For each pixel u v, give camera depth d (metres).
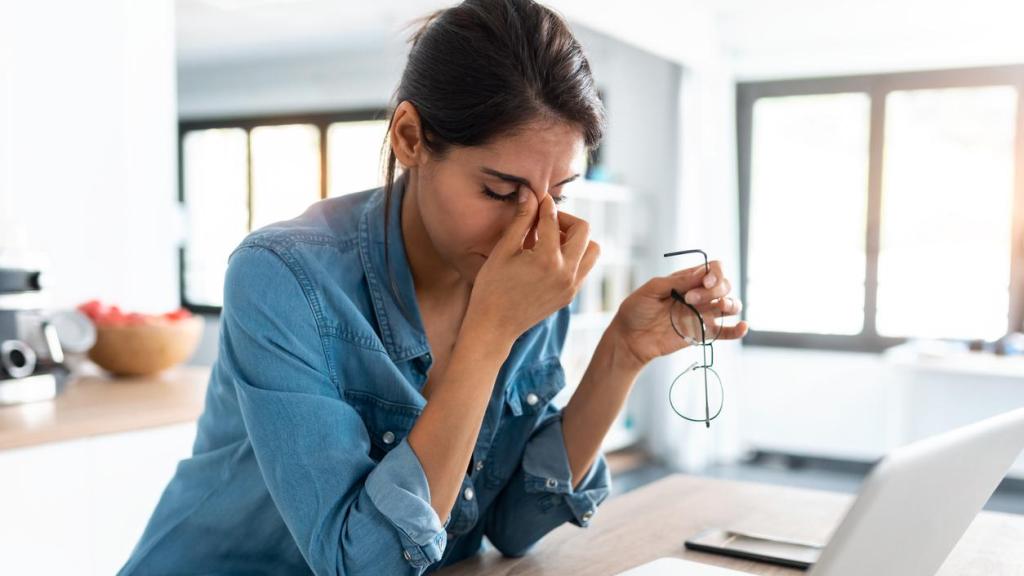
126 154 2.66
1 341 2.05
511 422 1.19
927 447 0.70
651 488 1.46
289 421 0.89
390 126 0.98
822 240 5.31
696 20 4.84
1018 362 4.27
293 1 4.82
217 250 7.09
